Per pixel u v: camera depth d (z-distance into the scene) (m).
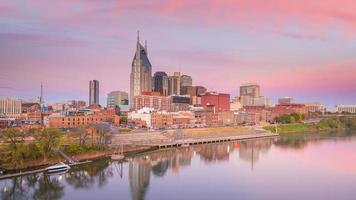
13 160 166.38
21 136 187.50
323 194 138.00
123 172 176.12
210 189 144.88
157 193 139.12
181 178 163.88
